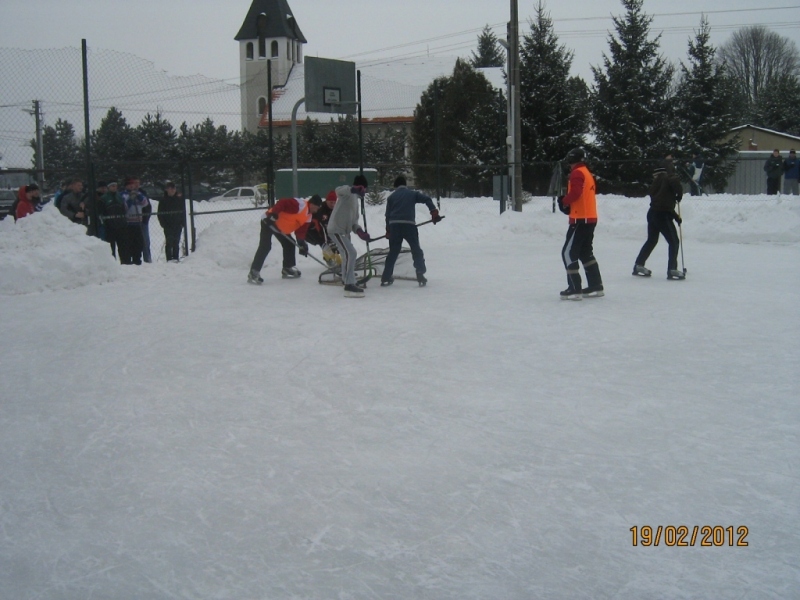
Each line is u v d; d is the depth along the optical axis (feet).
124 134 60.34
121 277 38.45
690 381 19.72
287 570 11.11
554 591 10.49
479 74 118.52
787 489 13.37
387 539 11.95
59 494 13.89
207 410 18.24
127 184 42.37
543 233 59.11
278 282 37.88
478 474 14.26
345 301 32.09
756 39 222.07
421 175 101.40
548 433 16.25
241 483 14.10
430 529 12.25
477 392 19.16
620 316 27.89
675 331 25.31
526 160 112.88
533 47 115.03
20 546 12.06
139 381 20.71
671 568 11.01
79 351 24.04
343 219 32.53
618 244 52.95
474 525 12.34
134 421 17.58
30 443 16.40
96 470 14.90
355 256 33.01
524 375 20.58
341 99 51.88
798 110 175.52
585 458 14.88
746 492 13.28
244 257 42.65
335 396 19.08
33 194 41.16
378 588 10.61
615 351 22.88
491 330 25.96
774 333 24.81
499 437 16.08
